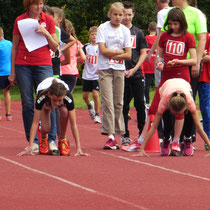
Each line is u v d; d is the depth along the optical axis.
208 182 12.70
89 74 29.12
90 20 67.31
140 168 14.41
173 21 17.06
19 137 21.62
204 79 19.25
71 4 65.62
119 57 18.52
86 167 14.42
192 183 12.57
